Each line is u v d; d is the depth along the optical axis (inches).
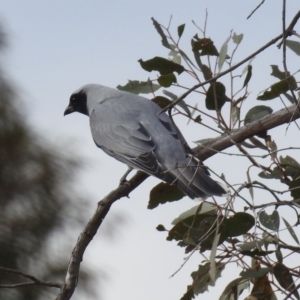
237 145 381.4
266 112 391.5
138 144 454.6
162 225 326.0
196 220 323.3
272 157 354.6
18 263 632.4
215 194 374.6
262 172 357.1
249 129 378.6
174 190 390.9
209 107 381.1
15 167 661.3
